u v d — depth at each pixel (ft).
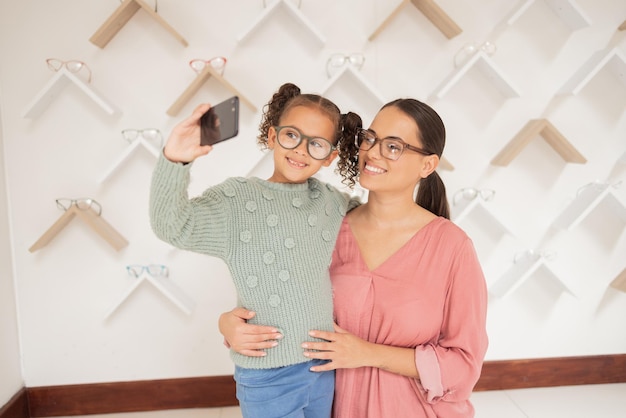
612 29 6.29
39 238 6.01
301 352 3.26
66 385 6.66
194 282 6.56
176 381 6.75
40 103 5.69
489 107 6.40
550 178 6.63
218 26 5.94
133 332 6.64
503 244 6.75
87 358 6.64
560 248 6.81
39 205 6.19
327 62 6.05
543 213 6.70
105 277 6.44
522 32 6.23
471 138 6.46
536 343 7.04
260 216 3.18
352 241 3.76
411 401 3.57
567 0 5.73
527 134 6.02
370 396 3.54
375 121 3.56
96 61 5.91
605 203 6.62
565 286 6.42
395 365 3.43
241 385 3.34
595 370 7.12
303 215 3.30
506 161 6.06
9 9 5.72
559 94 6.34
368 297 3.59
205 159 6.26
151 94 6.04
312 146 3.25
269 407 3.26
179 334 6.70
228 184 3.24
